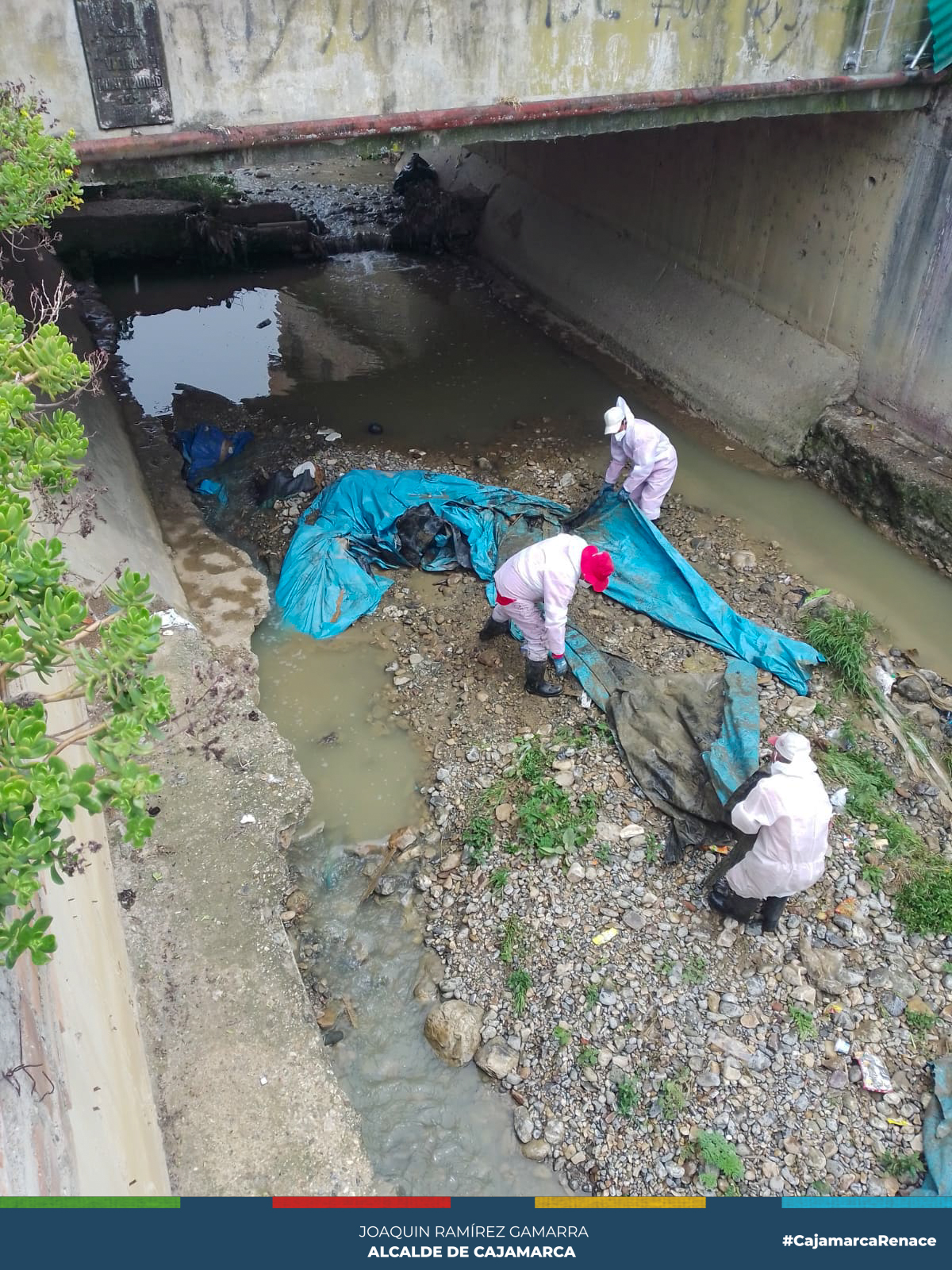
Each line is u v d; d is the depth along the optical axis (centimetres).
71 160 456
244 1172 411
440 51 684
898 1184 446
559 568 612
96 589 626
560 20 703
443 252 1576
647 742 641
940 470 864
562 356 1258
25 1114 269
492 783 636
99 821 521
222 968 483
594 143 1288
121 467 900
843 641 718
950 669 745
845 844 586
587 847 586
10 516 249
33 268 1108
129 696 254
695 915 552
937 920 543
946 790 634
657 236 1215
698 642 741
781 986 519
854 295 938
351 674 734
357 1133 433
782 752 487
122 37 592
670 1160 457
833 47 788
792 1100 474
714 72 768
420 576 831
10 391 273
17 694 400
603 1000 512
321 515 888
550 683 696
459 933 557
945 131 803
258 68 640
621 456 810
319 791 642
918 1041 496
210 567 824
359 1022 523
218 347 1273
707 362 1105
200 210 1491
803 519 924
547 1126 475
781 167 988
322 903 579
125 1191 334
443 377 1200
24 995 297
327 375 1201
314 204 1691
